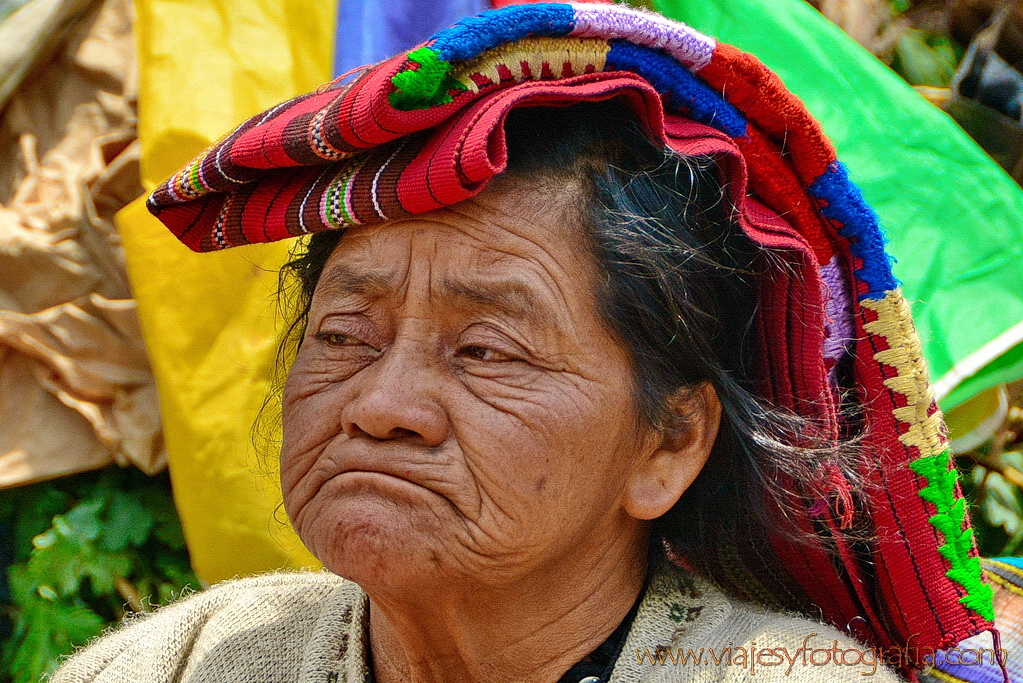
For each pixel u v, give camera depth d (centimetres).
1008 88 881
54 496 827
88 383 803
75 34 859
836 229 433
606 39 370
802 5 783
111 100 852
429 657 420
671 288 394
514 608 405
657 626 432
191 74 727
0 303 801
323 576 516
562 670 423
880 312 445
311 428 388
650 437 404
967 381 723
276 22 746
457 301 372
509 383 372
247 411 707
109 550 811
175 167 719
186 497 713
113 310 805
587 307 380
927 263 727
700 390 418
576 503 384
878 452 454
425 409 365
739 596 474
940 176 744
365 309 385
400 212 361
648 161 396
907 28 967
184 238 431
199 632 503
